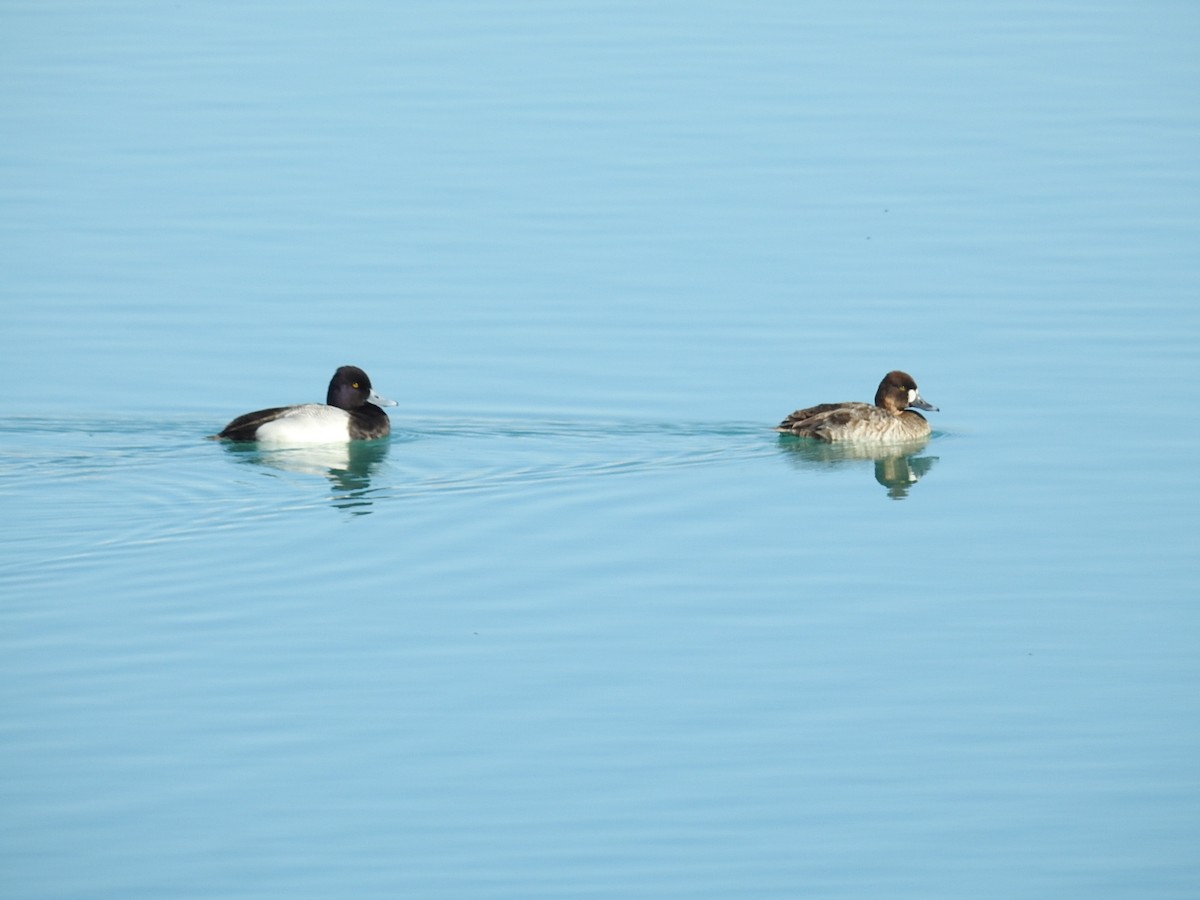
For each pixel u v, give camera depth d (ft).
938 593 65.21
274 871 46.24
